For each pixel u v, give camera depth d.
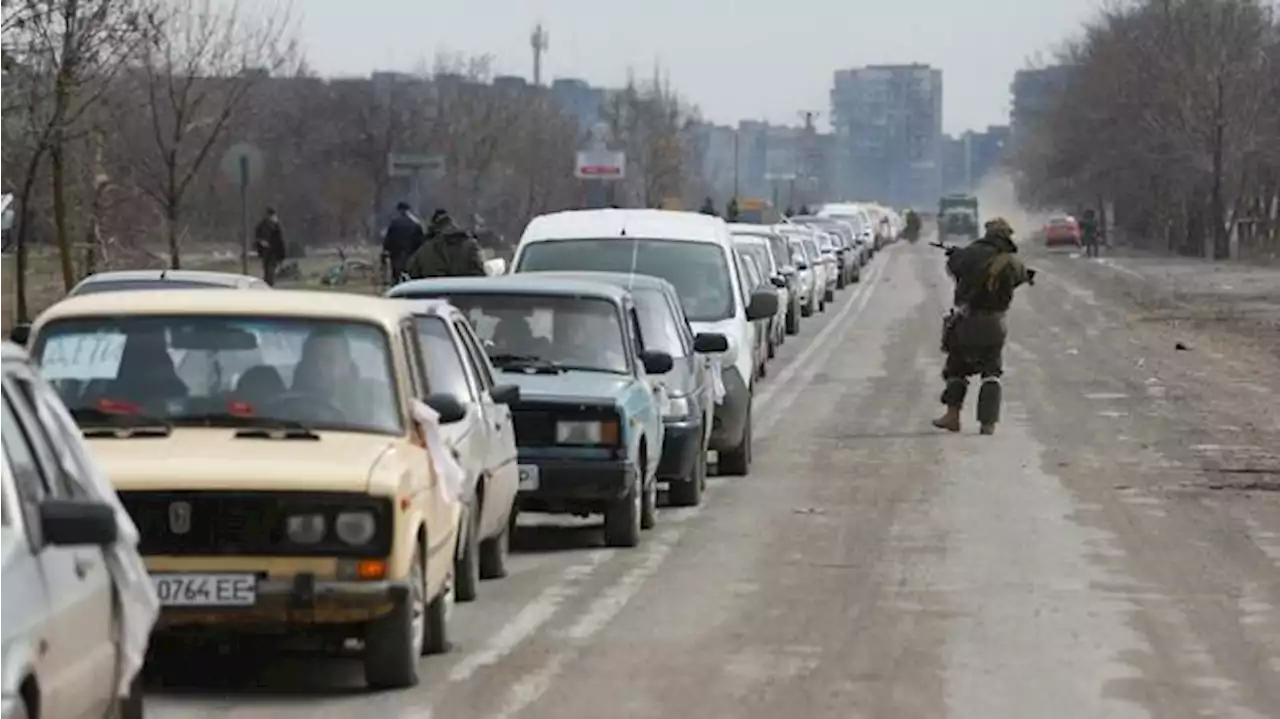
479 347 38.72
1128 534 46.09
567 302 45.75
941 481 55.81
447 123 189.12
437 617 31.77
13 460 20.75
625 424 42.50
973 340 67.75
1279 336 116.12
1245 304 148.00
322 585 27.70
